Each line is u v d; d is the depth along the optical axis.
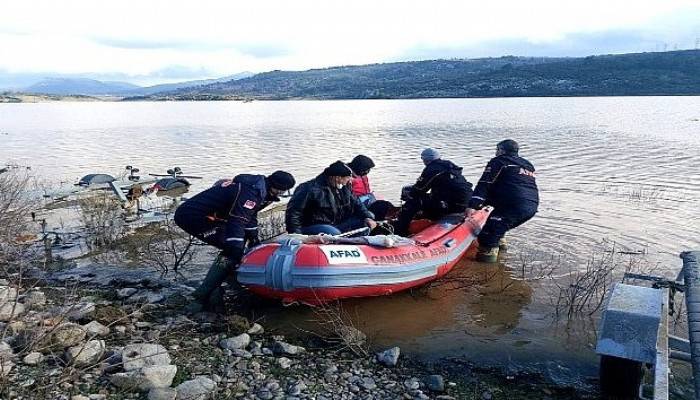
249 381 4.25
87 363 4.19
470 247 7.95
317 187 6.56
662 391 3.36
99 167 16.47
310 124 37.72
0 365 3.77
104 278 6.63
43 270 6.79
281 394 4.09
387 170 14.95
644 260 7.19
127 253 7.56
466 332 5.31
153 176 13.16
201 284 5.98
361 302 6.00
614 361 4.05
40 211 9.28
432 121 39.56
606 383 4.13
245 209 5.61
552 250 7.70
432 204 7.72
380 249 5.99
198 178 13.64
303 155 19.00
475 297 6.16
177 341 4.88
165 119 48.44
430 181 7.51
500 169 7.41
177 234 8.29
